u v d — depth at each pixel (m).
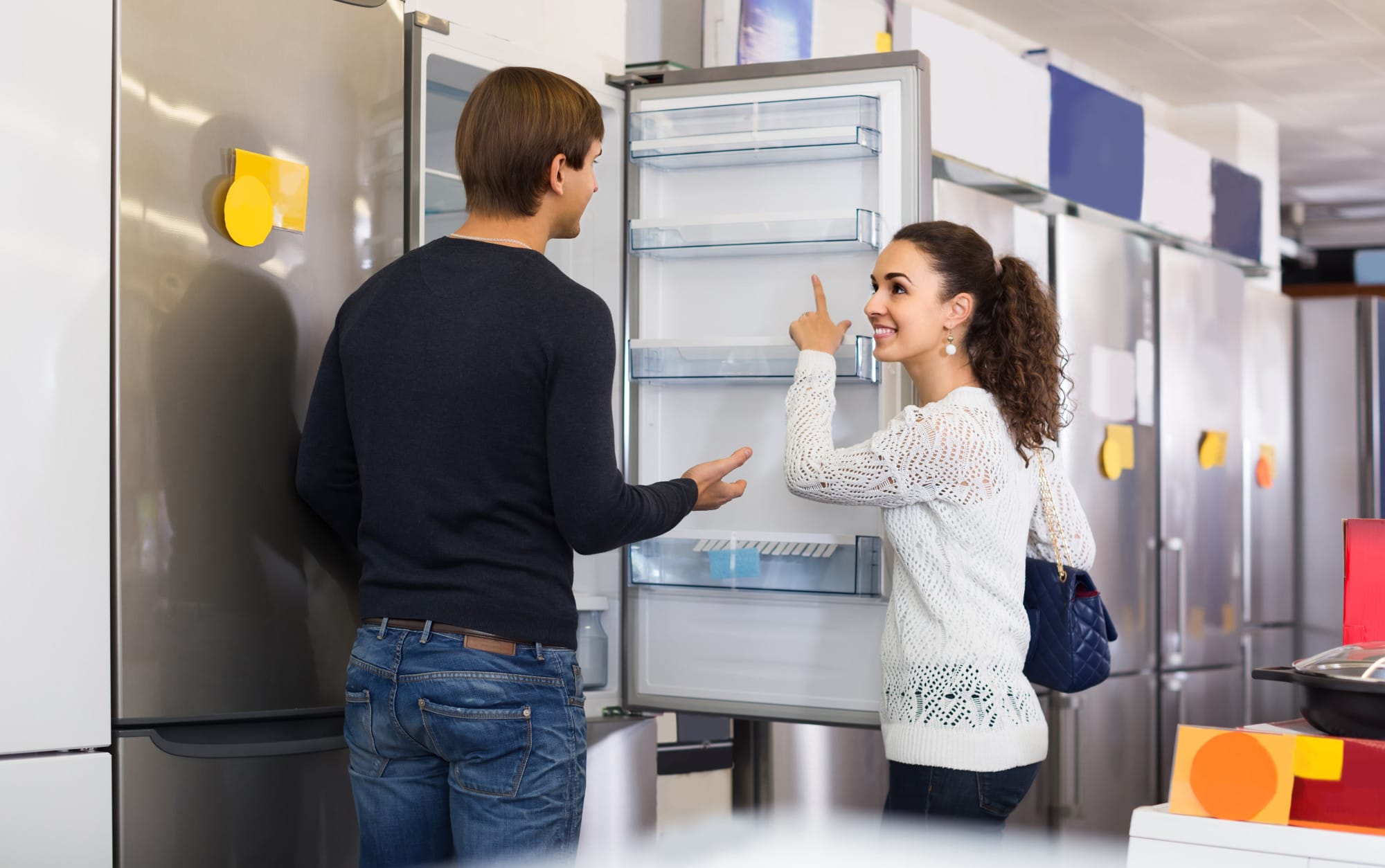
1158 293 4.12
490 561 1.52
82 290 1.68
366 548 1.60
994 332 1.82
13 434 1.63
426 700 1.50
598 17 2.49
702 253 2.26
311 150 1.92
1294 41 4.95
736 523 2.29
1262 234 5.58
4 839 1.63
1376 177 7.12
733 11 2.62
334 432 1.72
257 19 1.86
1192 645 4.21
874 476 1.73
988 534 1.73
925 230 1.86
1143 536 3.96
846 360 2.07
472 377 1.52
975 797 1.68
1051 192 3.76
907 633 1.78
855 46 2.84
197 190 1.79
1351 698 1.22
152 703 1.74
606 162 2.35
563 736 1.56
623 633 2.38
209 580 1.79
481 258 1.58
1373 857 1.12
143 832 1.73
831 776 2.94
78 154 1.68
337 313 1.94
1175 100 5.79
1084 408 3.71
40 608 1.65
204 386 1.79
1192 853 1.20
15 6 1.63
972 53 3.37
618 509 1.55
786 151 2.17
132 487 1.72
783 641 2.27
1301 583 5.49
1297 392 5.51
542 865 1.53
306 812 1.87
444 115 2.36
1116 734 3.76
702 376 2.22
